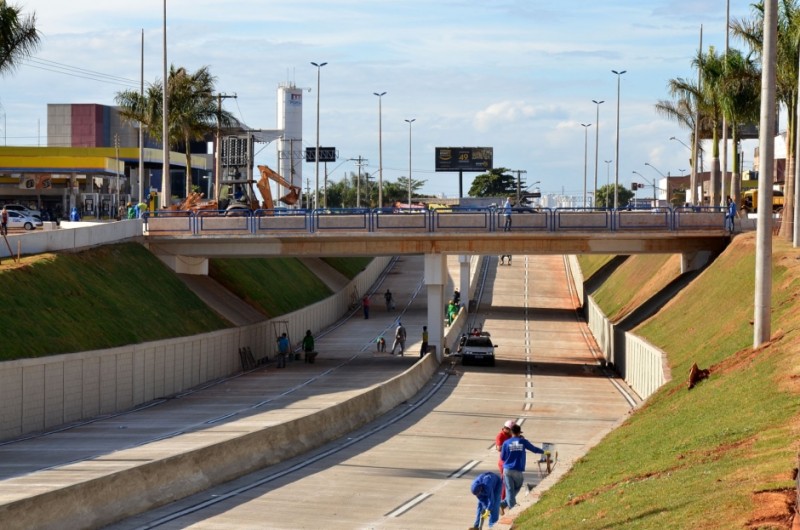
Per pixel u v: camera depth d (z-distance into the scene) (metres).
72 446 42.75
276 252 77.50
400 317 111.50
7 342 48.66
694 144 114.25
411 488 35.88
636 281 94.62
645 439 34.59
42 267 60.19
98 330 57.28
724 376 39.47
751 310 50.28
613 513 23.69
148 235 77.88
